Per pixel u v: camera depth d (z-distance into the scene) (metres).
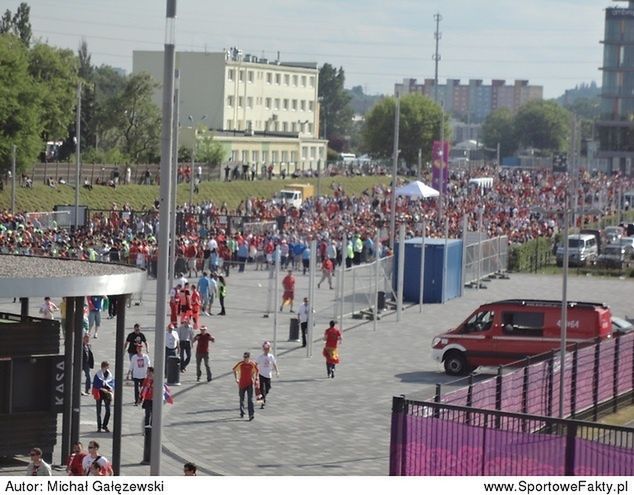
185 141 122.31
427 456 27.11
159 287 25.94
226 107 182.50
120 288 28.91
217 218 95.19
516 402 34.16
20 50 112.44
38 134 110.88
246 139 168.12
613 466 24.67
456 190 134.62
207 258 78.44
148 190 120.81
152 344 51.94
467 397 31.14
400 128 197.00
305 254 82.94
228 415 39.59
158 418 25.92
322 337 55.72
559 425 25.61
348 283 62.56
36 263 31.30
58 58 132.25
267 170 157.50
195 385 44.16
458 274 72.31
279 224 96.19
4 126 107.31
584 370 39.09
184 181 129.12
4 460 31.47
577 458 25.12
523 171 193.38
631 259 93.81
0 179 107.38
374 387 44.88
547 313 47.25
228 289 72.69
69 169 119.00
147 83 147.25
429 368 49.00
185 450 34.81
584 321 47.16
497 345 47.41
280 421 38.97
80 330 30.36
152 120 147.25
